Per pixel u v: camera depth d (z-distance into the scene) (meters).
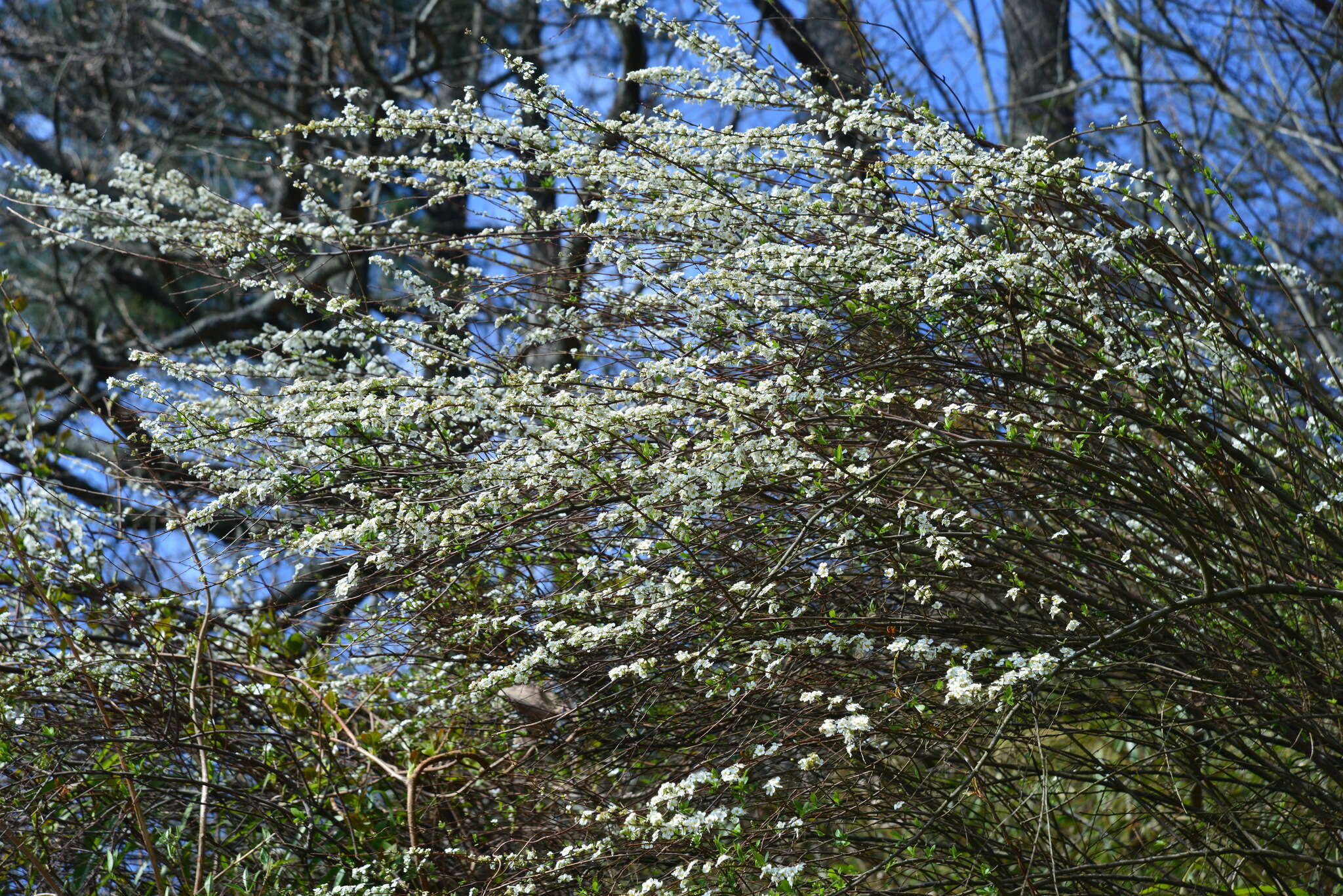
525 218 3.25
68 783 2.94
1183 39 7.18
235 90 8.88
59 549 3.53
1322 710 2.76
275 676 3.24
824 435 2.78
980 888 2.39
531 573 3.19
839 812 2.48
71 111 8.84
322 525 3.01
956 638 2.70
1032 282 2.91
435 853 2.80
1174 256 2.96
